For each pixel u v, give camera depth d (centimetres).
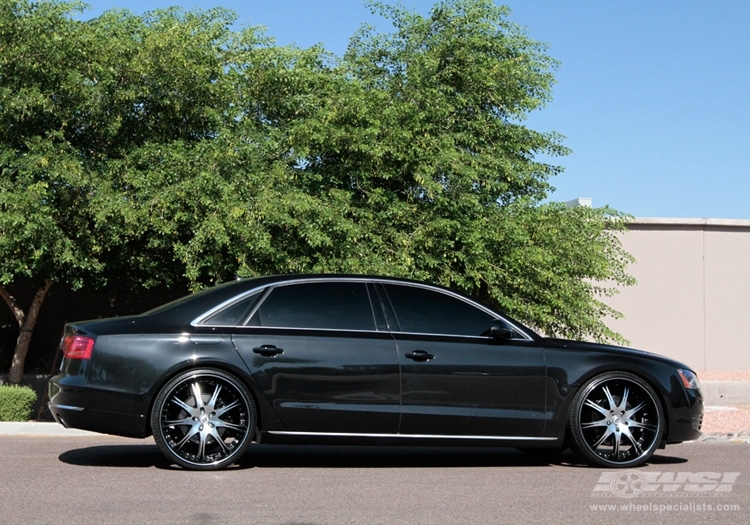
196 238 1299
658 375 857
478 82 1561
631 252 2166
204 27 1520
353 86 1461
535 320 1492
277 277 841
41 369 1650
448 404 815
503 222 1445
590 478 796
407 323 829
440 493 714
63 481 743
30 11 1346
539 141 1617
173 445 788
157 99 1423
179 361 784
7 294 1495
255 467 836
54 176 1282
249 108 1505
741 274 2195
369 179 1507
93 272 1445
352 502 671
